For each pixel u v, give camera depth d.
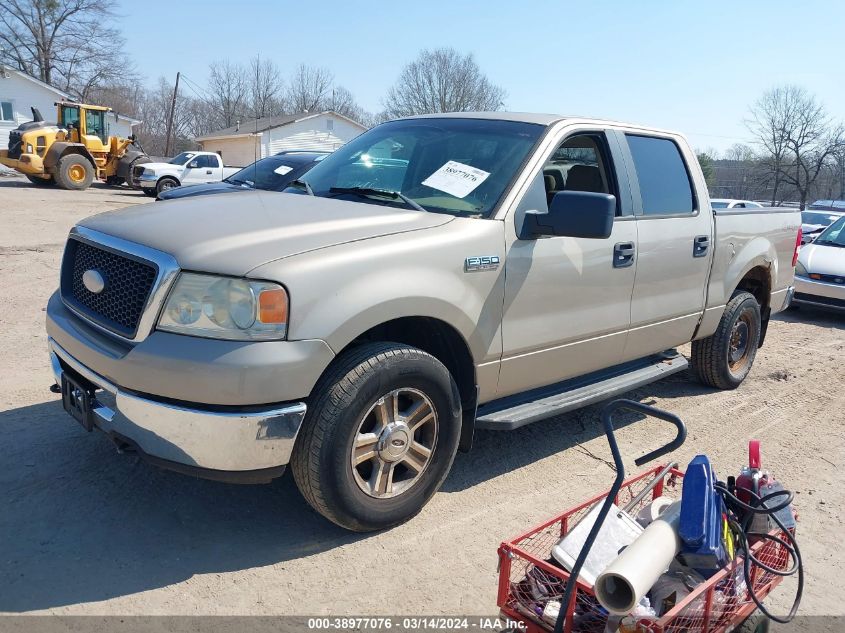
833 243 10.70
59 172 25.14
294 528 3.52
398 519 3.50
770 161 54.72
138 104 73.06
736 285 5.77
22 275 9.14
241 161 40.41
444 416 3.54
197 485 3.84
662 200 4.95
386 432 3.34
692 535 2.54
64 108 26.33
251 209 3.65
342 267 3.14
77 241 3.69
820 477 4.57
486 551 3.43
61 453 4.09
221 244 3.10
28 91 40.84
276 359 2.93
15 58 53.78
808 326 9.64
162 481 3.85
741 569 2.72
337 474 3.17
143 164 25.66
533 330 3.99
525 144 4.18
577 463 4.52
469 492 4.03
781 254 6.41
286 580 3.11
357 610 2.96
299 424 3.03
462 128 4.49
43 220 15.30
